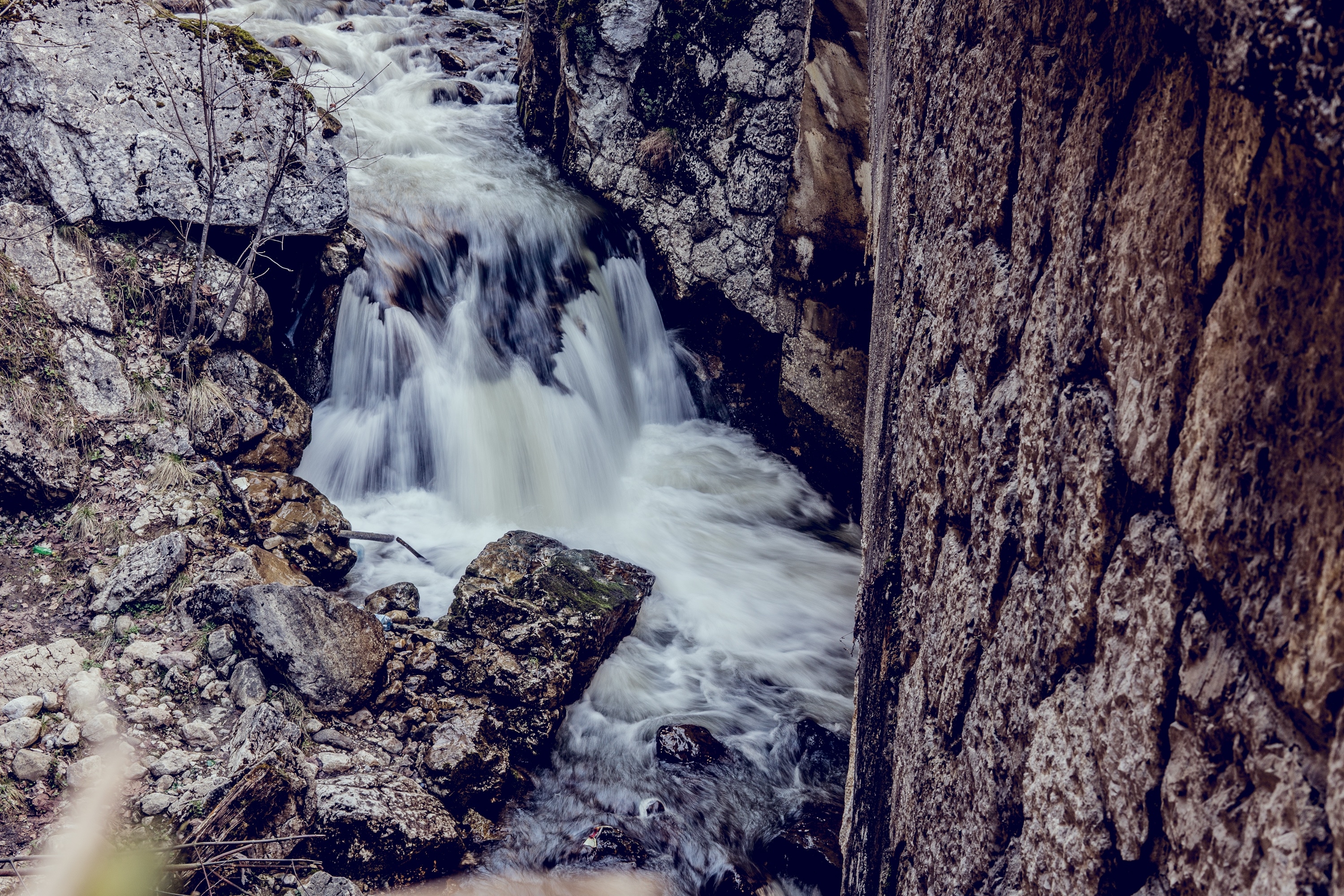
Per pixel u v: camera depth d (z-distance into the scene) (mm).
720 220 6699
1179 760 1071
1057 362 1499
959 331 2105
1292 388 902
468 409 5664
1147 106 1219
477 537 5293
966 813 1784
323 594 3738
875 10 4566
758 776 4031
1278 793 890
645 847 3604
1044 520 1510
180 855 2764
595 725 4191
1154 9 1183
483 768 3582
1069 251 1470
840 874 3484
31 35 4250
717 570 5562
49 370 4109
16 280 4137
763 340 6855
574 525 5770
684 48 6555
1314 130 826
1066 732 1366
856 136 5789
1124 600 1225
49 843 2713
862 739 3061
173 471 4219
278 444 4801
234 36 4883
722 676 4652
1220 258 1027
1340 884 794
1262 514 941
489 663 3986
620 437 6605
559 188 7156
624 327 7043
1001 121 1871
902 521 2625
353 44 8773
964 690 1878
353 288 5453
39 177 4328
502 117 8164
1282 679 895
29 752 2947
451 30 9898
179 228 4645
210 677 3504
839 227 6098
